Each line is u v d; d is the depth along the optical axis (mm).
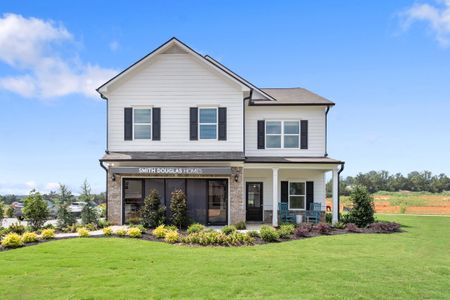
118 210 22922
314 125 26281
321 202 26344
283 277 11023
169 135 23719
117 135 23781
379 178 98812
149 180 23328
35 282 10461
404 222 26516
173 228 19516
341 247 16078
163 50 23797
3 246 15258
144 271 11547
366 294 9703
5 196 41625
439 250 15820
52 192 22812
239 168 22906
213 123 23781
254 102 26031
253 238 17391
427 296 9648
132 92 23828
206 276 11008
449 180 96375
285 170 26562
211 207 23219
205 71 23812
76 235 18094
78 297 9258
